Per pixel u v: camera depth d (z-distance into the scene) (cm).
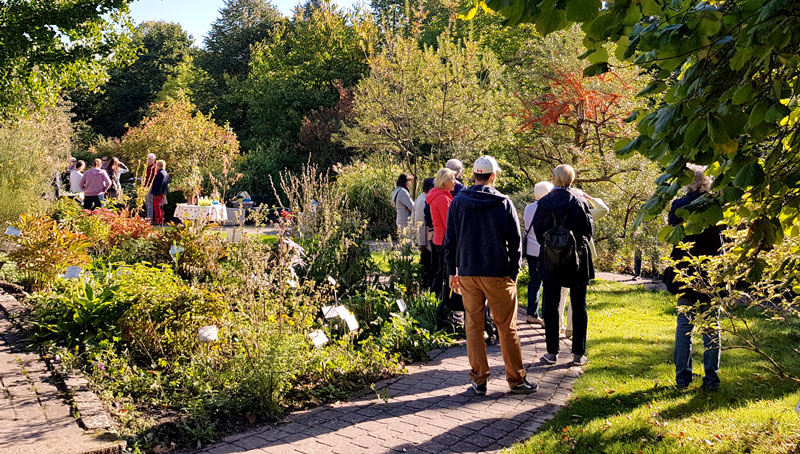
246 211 1755
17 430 355
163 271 626
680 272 424
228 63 5012
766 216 289
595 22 238
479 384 479
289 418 431
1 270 743
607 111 1293
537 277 720
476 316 478
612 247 1127
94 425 370
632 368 529
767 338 623
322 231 807
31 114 1856
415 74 1584
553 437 380
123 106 5359
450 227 494
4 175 1076
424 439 391
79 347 514
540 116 1341
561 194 550
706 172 294
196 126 2759
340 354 534
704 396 446
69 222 932
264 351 449
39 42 1496
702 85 250
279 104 3369
